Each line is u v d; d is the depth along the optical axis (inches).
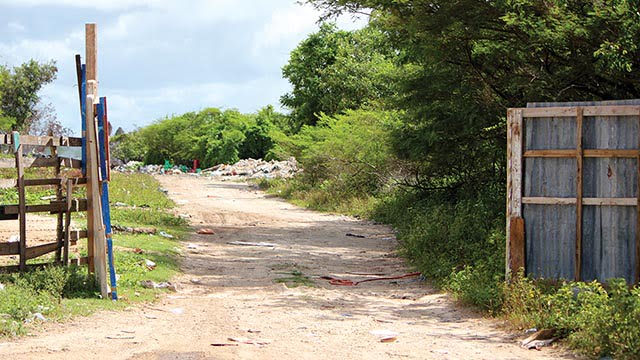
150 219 812.0
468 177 892.6
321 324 363.3
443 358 282.4
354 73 1930.4
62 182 425.7
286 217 1062.4
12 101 1968.5
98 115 409.1
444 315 398.6
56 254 426.0
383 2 654.5
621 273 382.6
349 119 1438.2
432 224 675.4
